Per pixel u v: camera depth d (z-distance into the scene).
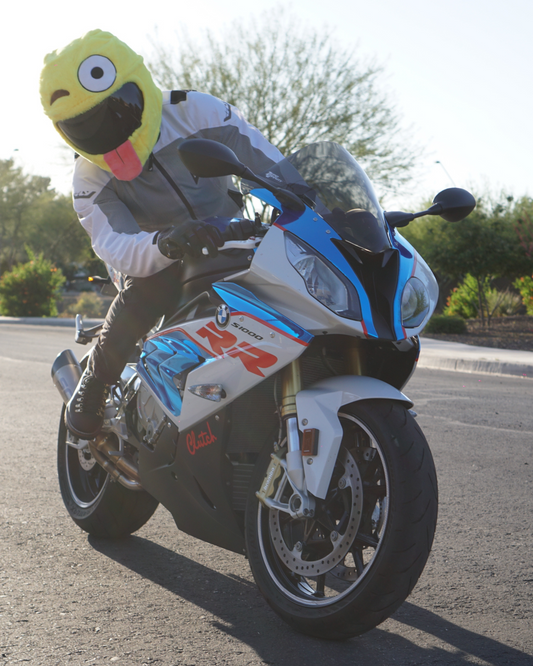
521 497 4.29
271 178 2.65
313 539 2.53
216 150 2.39
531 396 8.68
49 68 2.86
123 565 3.18
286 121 26.64
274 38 26.67
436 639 2.50
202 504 2.72
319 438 2.39
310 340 2.36
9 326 24.58
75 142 2.93
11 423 6.36
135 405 3.12
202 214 3.18
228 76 26.73
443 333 18.81
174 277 2.91
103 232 2.91
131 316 3.00
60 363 3.83
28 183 65.25
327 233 2.48
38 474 4.63
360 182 2.72
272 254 2.46
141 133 2.94
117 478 3.26
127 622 2.58
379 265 2.48
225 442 2.62
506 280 29.89
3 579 2.96
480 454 5.43
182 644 2.42
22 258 65.81
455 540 3.53
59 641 2.42
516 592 2.92
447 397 8.46
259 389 2.63
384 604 2.29
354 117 26.52
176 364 2.76
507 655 2.38
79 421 3.25
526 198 23.30
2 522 3.70
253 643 2.44
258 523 2.59
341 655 2.36
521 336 17.81
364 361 2.59
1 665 2.24
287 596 2.53
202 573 3.11
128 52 2.91
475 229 20.95
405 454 2.32
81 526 3.56
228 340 2.56
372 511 2.47
